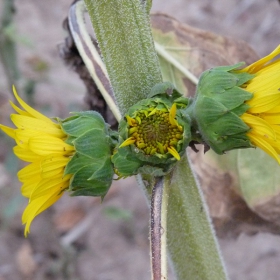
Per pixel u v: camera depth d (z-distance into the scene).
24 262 1.13
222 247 1.14
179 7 1.66
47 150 0.46
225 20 1.56
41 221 1.15
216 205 0.63
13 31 0.93
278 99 0.44
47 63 1.24
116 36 0.47
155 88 0.46
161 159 0.45
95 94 0.62
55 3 1.80
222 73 0.46
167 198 0.45
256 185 0.62
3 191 1.19
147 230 1.20
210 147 0.46
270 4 1.53
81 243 1.18
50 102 1.42
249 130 0.45
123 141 0.45
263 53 1.42
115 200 1.23
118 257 1.17
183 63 0.65
